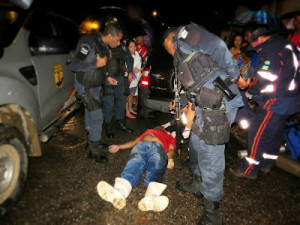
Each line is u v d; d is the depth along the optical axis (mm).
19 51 2029
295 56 2107
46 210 2027
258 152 2490
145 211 2129
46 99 2406
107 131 3453
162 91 3758
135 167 2307
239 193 2459
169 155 2684
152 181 2287
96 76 2375
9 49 1938
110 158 2918
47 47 2320
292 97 2217
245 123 2920
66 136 3346
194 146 2186
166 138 2707
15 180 1984
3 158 1855
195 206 2242
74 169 2629
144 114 4191
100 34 2352
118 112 3584
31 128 2174
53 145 3070
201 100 1768
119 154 3027
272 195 2463
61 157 2824
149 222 2014
